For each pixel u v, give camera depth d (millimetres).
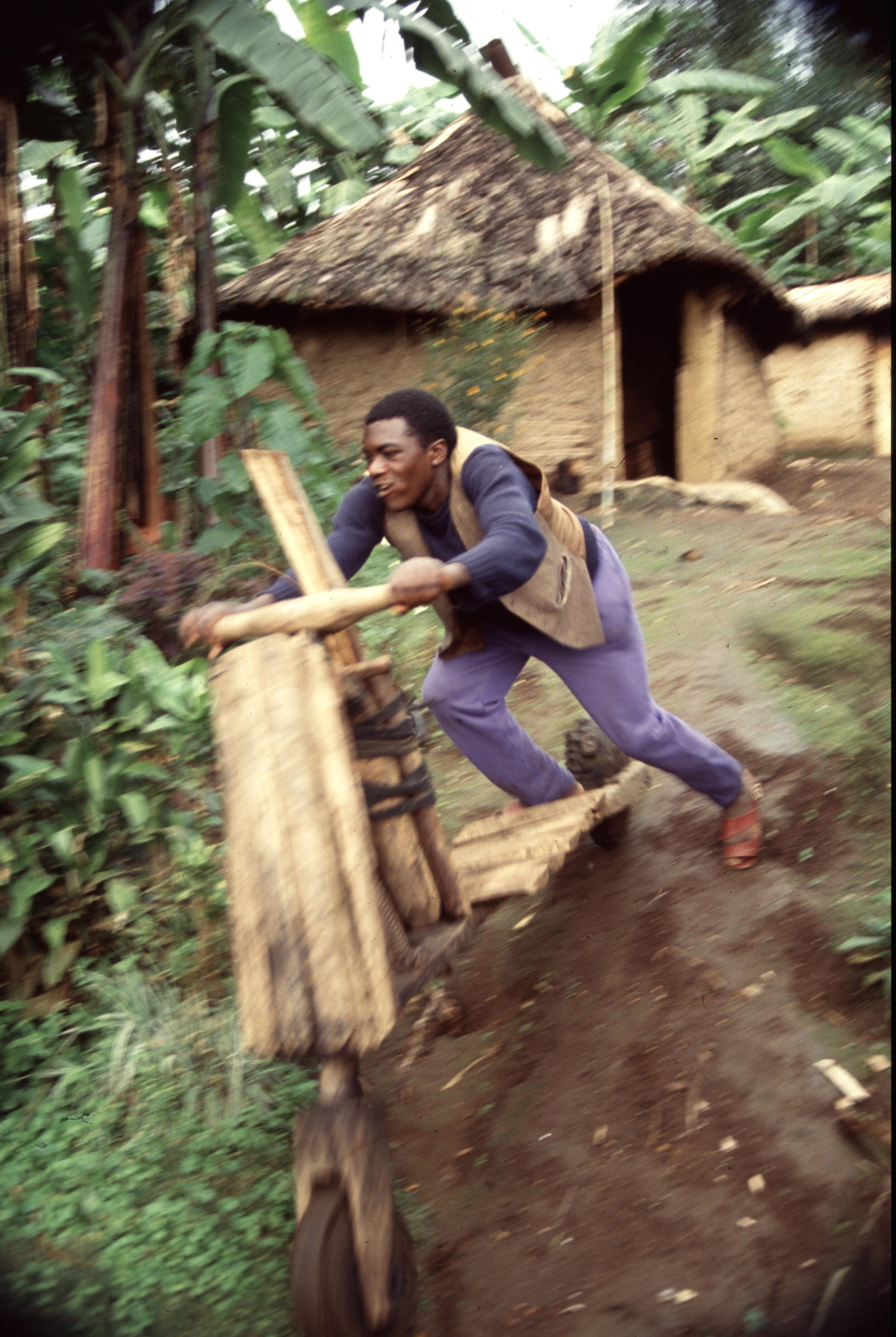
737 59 11195
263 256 7535
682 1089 2486
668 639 5219
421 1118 2582
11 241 5340
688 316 9047
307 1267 1689
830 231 16188
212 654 2195
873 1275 1952
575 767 3357
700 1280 2031
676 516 8016
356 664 2139
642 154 14430
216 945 2928
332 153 9273
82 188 6422
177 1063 2645
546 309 8359
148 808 3033
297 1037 1768
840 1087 2379
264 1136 2484
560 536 2729
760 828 3291
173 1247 2191
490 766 2992
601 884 3326
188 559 4719
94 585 4773
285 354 5559
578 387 8508
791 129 14328
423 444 2449
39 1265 2172
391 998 1817
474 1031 2844
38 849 2898
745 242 14312
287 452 5496
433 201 8898
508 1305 2051
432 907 2176
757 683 4469
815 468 11477
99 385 5160
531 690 4879
